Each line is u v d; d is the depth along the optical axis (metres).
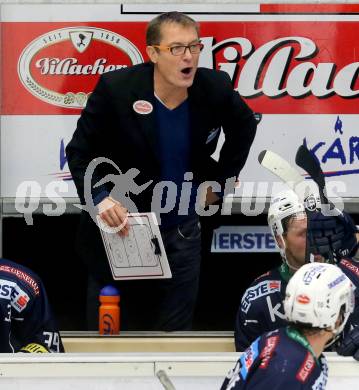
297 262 12.37
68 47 15.12
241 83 15.23
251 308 12.51
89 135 14.05
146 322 15.12
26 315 12.66
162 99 13.91
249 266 15.66
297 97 15.28
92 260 14.71
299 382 9.60
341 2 15.13
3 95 15.18
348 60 15.21
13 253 15.52
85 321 15.70
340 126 15.34
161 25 13.48
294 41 15.16
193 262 14.82
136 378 11.28
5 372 11.25
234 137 14.33
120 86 13.88
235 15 15.09
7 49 15.09
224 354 11.38
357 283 12.23
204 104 14.01
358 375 11.23
